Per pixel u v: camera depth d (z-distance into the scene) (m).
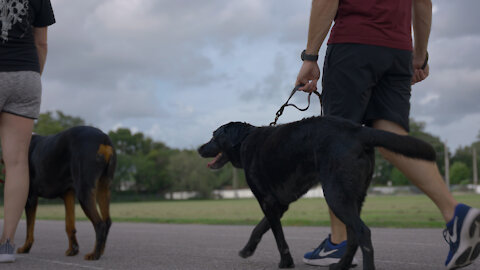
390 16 3.25
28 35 4.13
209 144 3.91
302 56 3.45
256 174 3.45
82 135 4.58
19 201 4.15
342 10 3.34
